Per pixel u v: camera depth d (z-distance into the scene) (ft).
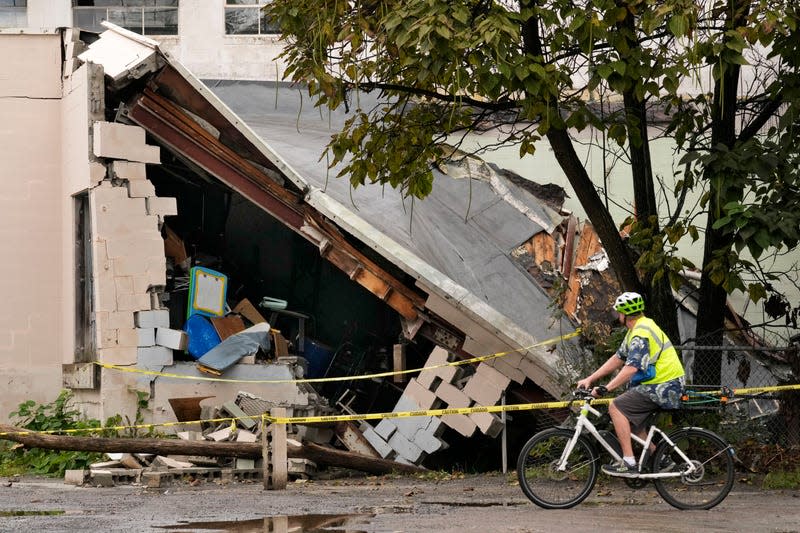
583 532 64.69
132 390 132.87
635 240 107.86
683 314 151.43
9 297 149.28
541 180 168.45
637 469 80.28
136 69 133.80
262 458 114.01
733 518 74.64
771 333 156.76
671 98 112.06
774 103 112.06
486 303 135.33
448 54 92.32
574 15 95.96
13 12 179.93
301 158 151.84
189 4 177.58
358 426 135.23
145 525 68.80
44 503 88.22
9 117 150.51
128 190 135.74
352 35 99.19
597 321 138.82
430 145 111.75
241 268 164.35
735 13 100.22
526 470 81.61
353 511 79.77
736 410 118.52
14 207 150.10
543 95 95.91
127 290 134.10
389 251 132.16
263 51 176.96
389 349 158.81
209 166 137.59
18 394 148.56
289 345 152.46
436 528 66.54
